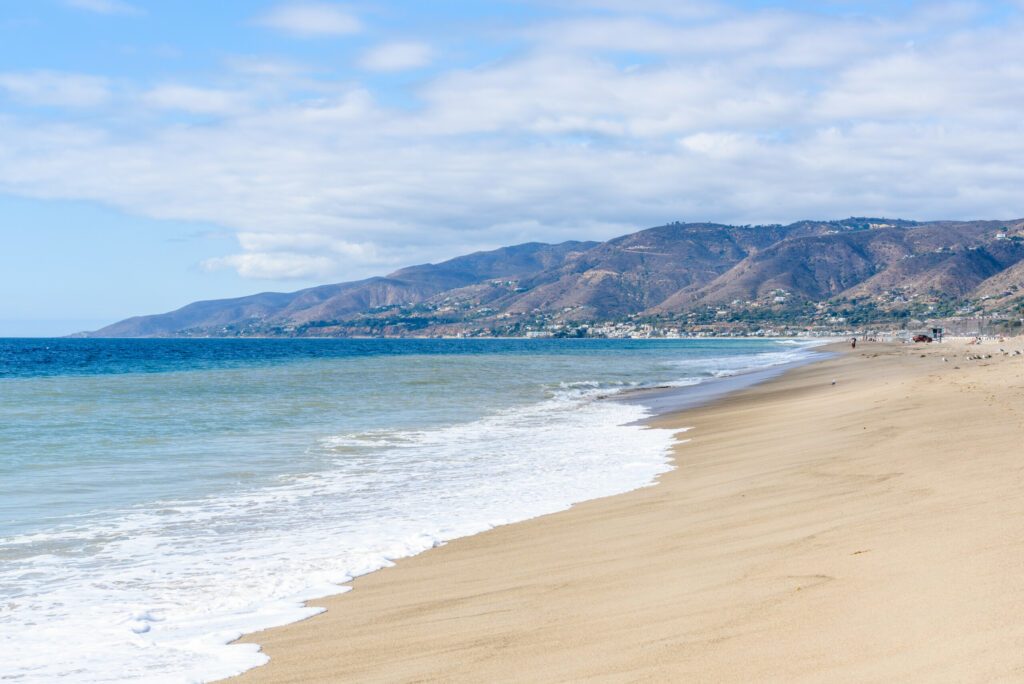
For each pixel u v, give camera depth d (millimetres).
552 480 16250
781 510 11320
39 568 10531
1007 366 37281
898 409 21250
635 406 32844
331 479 16891
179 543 11750
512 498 14570
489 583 9305
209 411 30719
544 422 27250
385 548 11273
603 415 29344
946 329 193625
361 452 20609
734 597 7449
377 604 8789
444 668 6570
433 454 20188
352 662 6977
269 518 13336
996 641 5449
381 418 28656
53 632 8109
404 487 15906
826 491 12227
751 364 72500
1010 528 8258
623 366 68875
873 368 49438
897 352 81938
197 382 47156
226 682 6719
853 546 8609
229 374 55812
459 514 13383
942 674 5078
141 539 12008
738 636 6375
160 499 14914
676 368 65312
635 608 7598
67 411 30500
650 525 11516
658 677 5738
